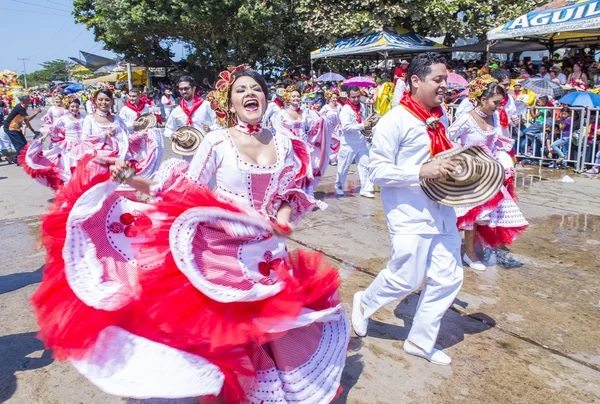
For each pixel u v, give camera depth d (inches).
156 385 86.0
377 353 137.7
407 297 175.3
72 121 282.7
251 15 882.1
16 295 176.4
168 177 101.7
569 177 362.3
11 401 116.1
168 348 88.8
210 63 1082.7
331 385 101.2
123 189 104.8
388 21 758.5
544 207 290.8
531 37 636.1
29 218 281.1
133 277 98.8
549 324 154.6
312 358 101.0
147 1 930.7
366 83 629.9
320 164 290.0
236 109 104.1
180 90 291.4
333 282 104.3
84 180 100.7
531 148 429.4
